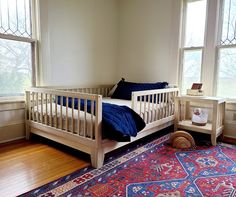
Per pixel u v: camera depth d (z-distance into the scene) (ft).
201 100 9.76
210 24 10.64
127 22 13.75
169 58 12.03
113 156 7.93
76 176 6.39
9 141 9.50
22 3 9.62
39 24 9.98
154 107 9.58
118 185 5.92
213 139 9.36
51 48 10.54
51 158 7.72
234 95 10.43
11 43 9.42
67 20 11.12
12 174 6.48
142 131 8.84
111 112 7.39
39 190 5.63
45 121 8.78
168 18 11.93
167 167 7.06
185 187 5.85
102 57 13.33
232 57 10.34
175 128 10.69
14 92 9.68
